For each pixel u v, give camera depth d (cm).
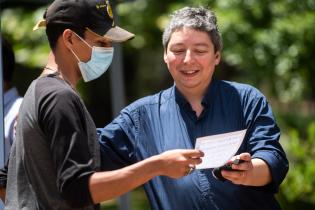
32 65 1836
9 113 869
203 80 694
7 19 1889
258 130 679
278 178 658
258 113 687
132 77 2577
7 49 905
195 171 679
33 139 588
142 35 2003
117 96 1194
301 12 1703
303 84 1720
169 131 699
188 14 689
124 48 2095
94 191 566
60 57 628
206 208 675
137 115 712
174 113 703
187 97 707
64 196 567
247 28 1662
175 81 708
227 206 674
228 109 696
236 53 1655
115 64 1191
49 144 582
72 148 568
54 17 623
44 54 1841
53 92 585
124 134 708
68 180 562
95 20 623
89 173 568
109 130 709
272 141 672
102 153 696
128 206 1174
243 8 1692
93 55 628
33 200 595
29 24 1866
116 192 571
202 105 699
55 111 576
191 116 698
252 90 701
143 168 575
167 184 685
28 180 598
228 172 609
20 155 602
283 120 1659
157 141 700
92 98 2338
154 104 713
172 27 691
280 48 1669
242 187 676
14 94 891
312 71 1712
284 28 1661
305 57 1686
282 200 1452
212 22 692
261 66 1677
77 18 619
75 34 622
